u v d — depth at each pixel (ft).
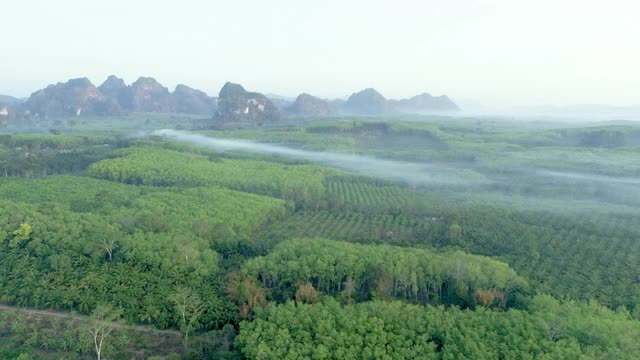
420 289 375.66
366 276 373.20
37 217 442.50
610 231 524.11
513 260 439.63
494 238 499.92
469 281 364.17
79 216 456.45
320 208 645.10
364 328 290.56
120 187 636.89
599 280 393.50
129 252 396.16
